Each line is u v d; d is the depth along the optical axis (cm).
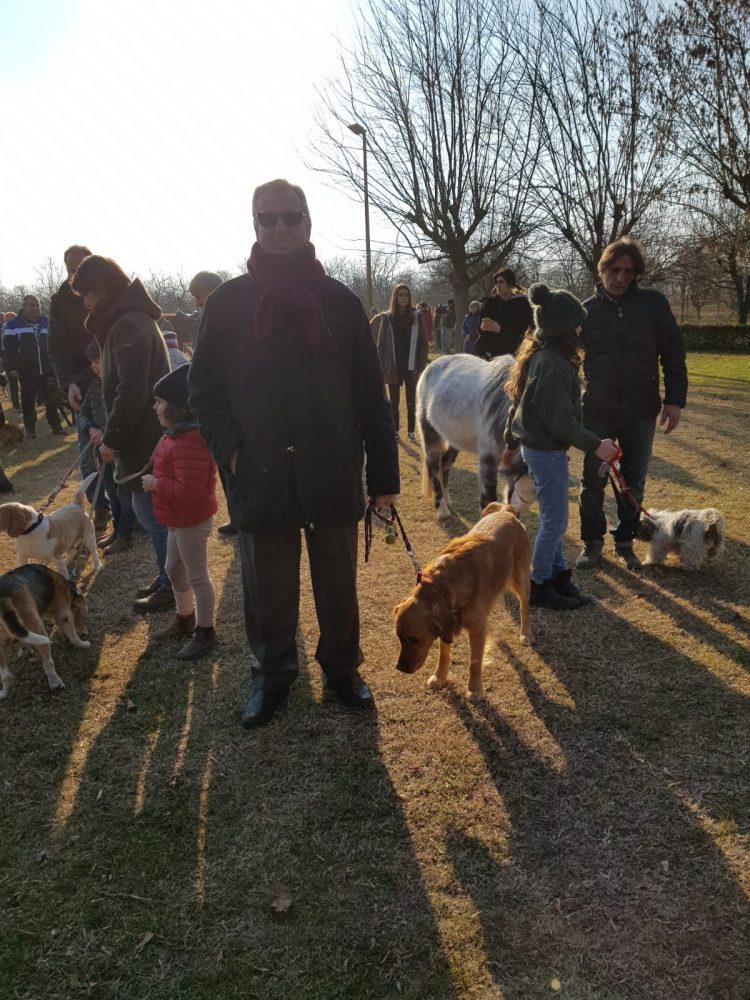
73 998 204
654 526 486
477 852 252
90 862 254
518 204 2309
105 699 360
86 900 238
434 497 628
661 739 309
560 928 220
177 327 1320
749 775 283
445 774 293
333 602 327
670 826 259
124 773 303
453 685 359
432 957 212
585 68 1941
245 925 227
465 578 322
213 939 222
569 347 380
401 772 295
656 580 472
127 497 545
